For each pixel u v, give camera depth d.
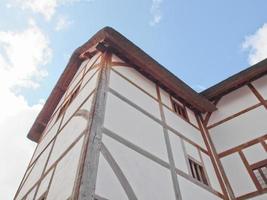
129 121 4.93
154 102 6.32
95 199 3.12
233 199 5.89
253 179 5.96
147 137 5.04
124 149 4.24
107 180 3.52
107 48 6.25
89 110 4.53
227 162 6.61
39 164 6.08
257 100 7.36
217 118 7.83
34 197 4.91
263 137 6.48
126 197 3.59
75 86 7.16
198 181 5.42
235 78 7.95
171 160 5.14
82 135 4.12
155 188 4.18
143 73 6.88
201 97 7.71
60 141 5.36
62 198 3.45
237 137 6.94
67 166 4.03
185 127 6.79
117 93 5.25
